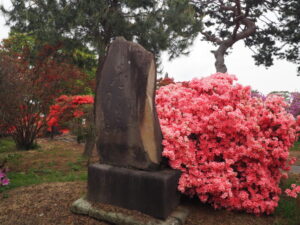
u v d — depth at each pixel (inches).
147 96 103.4
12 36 437.7
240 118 107.9
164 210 97.4
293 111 445.1
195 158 114.4
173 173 105.6
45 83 332.2
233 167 117.6
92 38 282.8
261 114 120.0
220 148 114.2
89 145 270.4
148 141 104.0
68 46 289.7
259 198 110.2
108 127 113.5
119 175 106.5
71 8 271.6
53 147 363.6
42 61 321.7
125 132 108.7
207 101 122.3
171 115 122.8
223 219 107.7
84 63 333.1
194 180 107.0
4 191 145.5
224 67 428.8
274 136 117.0
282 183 155.9
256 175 112.1
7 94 250.8
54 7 276.7
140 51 106.7
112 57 113.7
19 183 163.5
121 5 291.0
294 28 433.1
